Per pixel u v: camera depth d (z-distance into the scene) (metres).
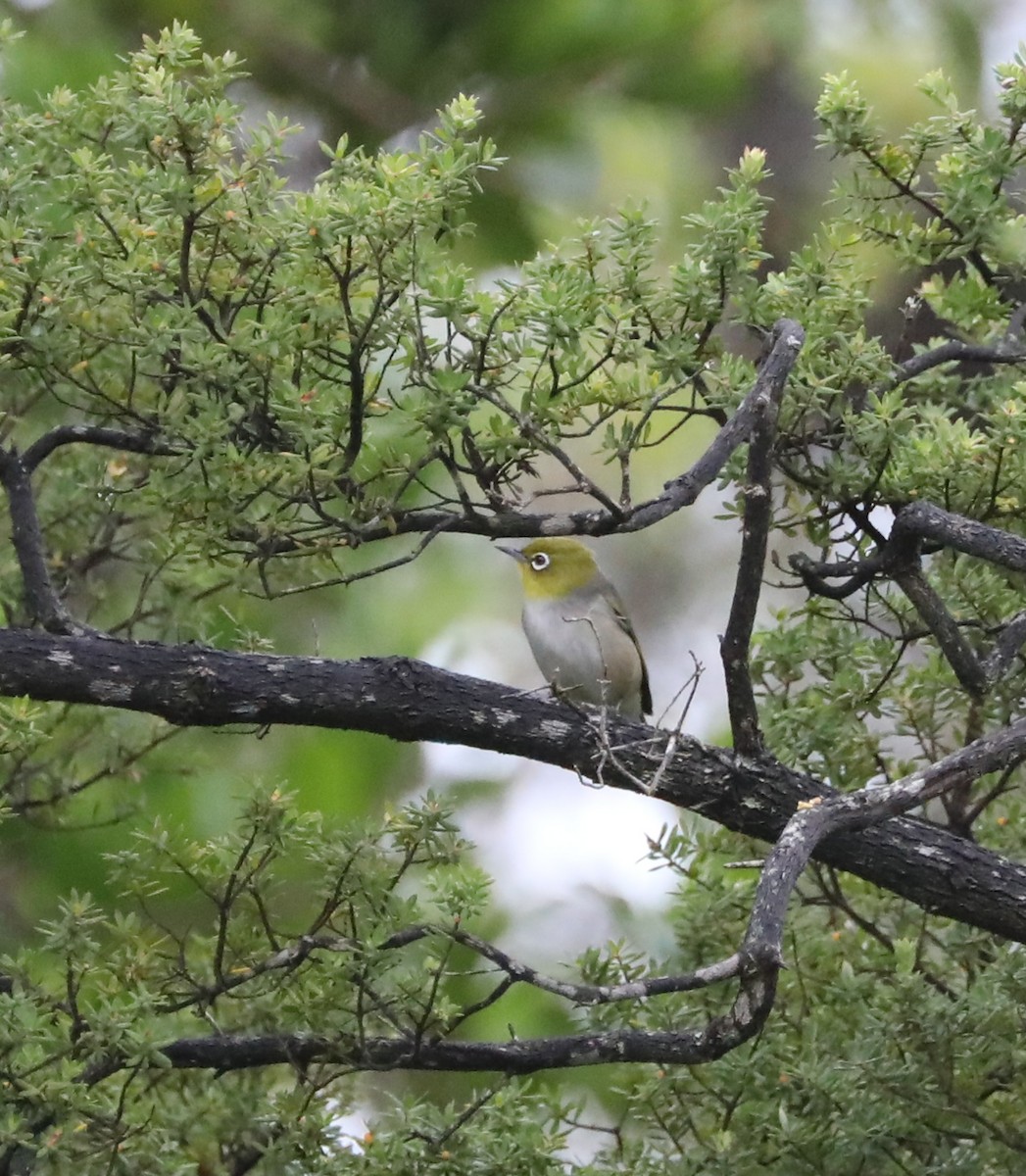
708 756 9.30
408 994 9.09
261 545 8.88
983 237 10.48
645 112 14.91
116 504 11.67
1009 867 9.34
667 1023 10.23
